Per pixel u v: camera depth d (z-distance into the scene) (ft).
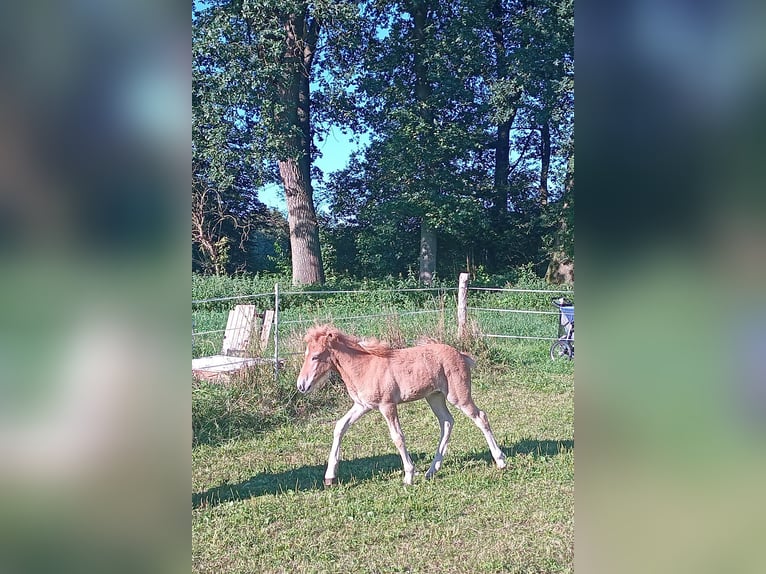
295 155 54.24
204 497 15.28
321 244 79.51
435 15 61.26
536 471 16.71
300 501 14.97
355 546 12.48
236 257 78.28
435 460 16.85
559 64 55.36
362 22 56.13
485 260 77.56
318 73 61.31
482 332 32.65
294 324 31.50
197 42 46.75
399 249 75.72
